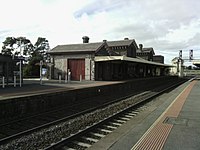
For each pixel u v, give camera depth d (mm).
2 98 11570
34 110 13086
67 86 19672
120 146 6543
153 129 8312
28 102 12695
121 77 36969
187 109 12578
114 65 36875
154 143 6797
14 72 21219
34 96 13086
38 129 9273
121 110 13453
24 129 9562
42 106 13680
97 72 31750
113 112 13258
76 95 17234
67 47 35469
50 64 34438
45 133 8719
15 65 21797
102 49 33812
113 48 45344
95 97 19484
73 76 32656
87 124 10320
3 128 9617
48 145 7438
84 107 14930
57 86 19672
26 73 43219
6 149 6984
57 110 13461
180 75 78688
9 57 20484
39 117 11812
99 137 8344
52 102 14547
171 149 6277
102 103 16750
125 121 10992
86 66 31500
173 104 14289
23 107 12367
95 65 31188
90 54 31125
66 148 7117
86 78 31500
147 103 16688
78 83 23969
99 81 28188
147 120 9906
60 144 7164
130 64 40062
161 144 6688
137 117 11656
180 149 6277
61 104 15414
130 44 44625
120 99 18234
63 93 15609
